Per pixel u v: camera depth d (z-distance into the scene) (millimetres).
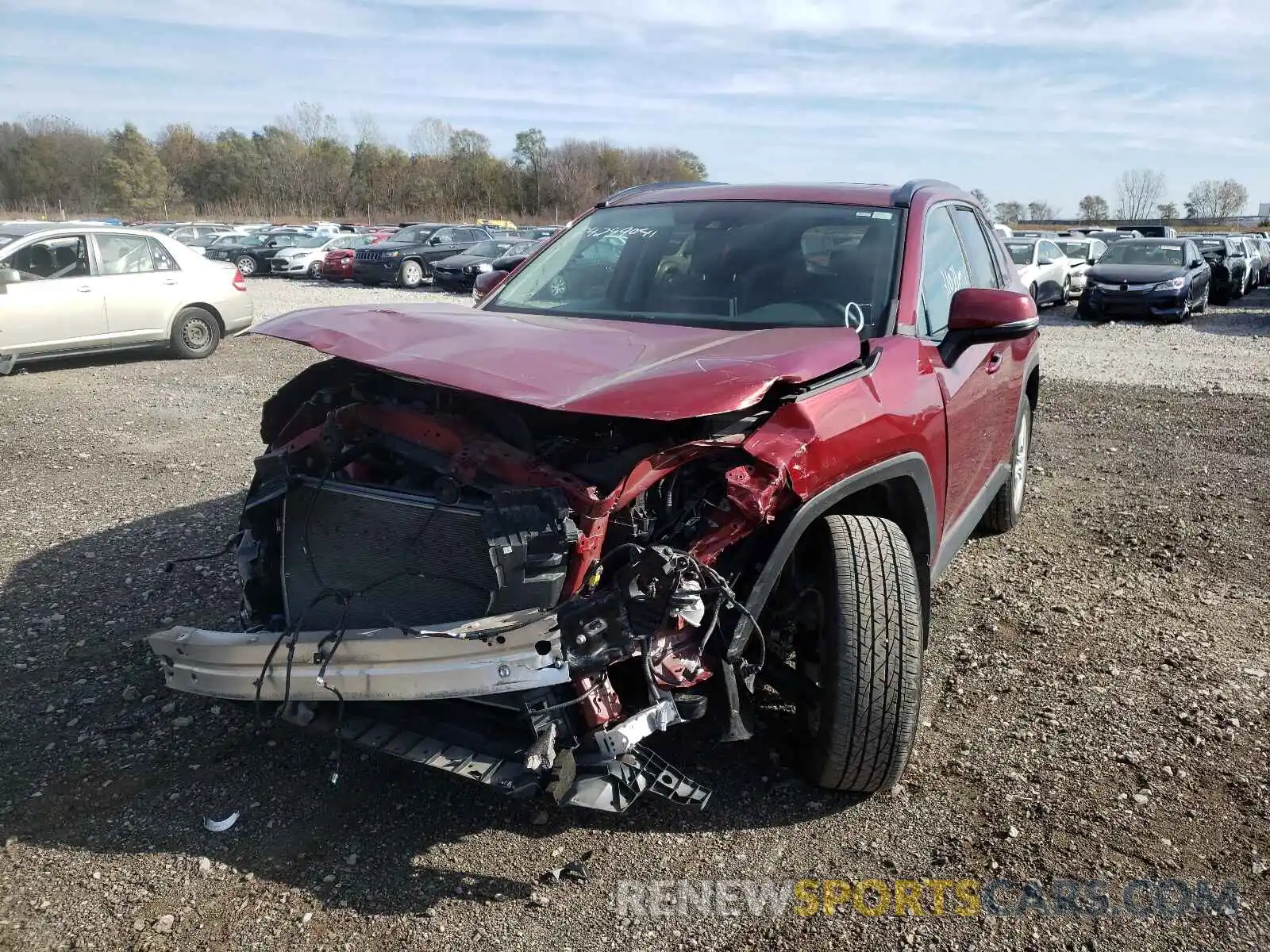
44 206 75125
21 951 2428
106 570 4902
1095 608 4477
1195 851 2783
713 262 3797
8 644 4074
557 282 4059
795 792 3078
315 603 2703
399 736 2705
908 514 3389
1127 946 2445
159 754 3289
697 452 2584
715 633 2590
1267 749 3299
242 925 2525
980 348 4059
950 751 3301
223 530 5500
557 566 2422
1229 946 2438
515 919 2553
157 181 74125
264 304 19609
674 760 3227
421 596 2715
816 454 2672
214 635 2771
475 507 2609
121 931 2502
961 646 4090
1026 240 20750
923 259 3764
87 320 11008
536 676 2400
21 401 9289
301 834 2885
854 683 2789
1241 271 23453
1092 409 9359
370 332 2895
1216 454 7484
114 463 6980
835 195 4031
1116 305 18391
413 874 2715
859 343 3127
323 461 2951
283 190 75812
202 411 8844
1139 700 3629
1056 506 6094
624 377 2576
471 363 2605
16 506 5949
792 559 2988
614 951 2447
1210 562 5090
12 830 2889
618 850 2818
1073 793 3055
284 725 3445
